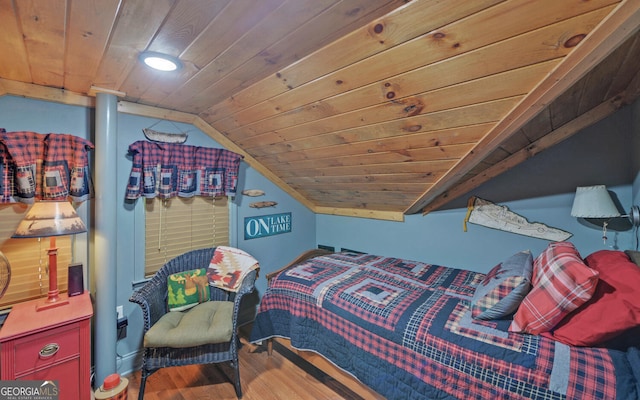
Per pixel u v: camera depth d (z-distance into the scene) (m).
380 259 2.78
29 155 1.71
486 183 2.35
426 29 1.07
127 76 1.60
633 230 1.74
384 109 1.55
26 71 1.54
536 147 2.03
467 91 1.29
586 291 1.21
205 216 2.61
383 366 1.59
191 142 2.48
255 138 2.45
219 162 2.58
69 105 1.89
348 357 1.76
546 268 1.44
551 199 2.05
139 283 2.24
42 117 1.79
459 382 1.33
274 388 1.99
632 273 1.22
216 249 2.50
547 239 2.08
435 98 1.38
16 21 1.06
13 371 1.41
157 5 0.98
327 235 3.62
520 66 1.11
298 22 1.09
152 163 2.21
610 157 1.82
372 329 1.67
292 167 2.77
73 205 1.92
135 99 2.02
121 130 2.11
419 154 1.85
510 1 0.91
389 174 2.24
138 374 2.18
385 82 1.38
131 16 1.04
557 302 1.28
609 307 1.20
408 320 1.59
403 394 1.49
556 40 0.98
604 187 1.69
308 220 3.62
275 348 2.51
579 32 0.94
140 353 2.26
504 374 1.23
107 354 1.88
